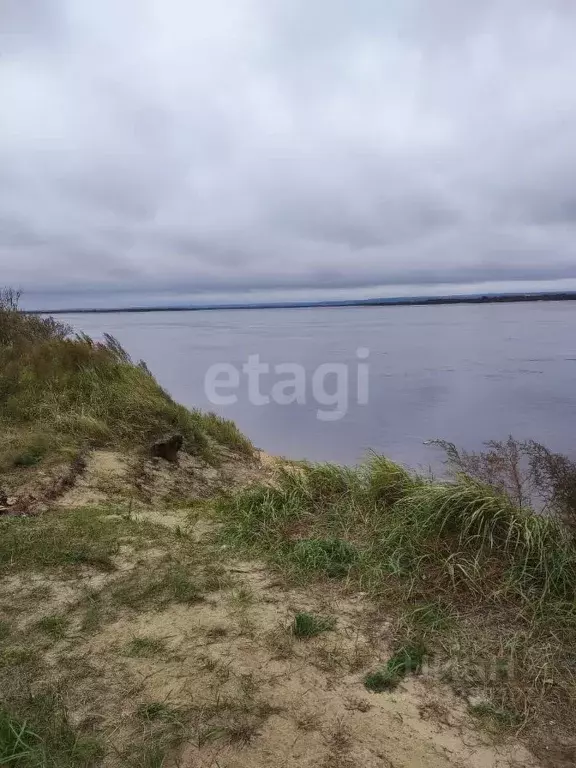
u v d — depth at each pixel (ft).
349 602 10.44
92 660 8.34
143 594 10.19
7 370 26.91
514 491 13.39
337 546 12.50
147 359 78.23
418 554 11.84
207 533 13.91
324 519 14.61
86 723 7.11
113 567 11.19
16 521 13.38
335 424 40.68
